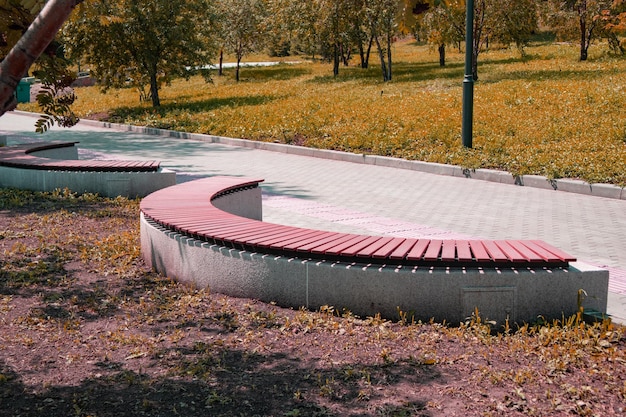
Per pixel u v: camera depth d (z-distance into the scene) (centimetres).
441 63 3816
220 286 665
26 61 287
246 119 2280
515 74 2827
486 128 1775
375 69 3925
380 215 1091
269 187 1349
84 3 428
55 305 637
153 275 732
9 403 442
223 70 4722
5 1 334
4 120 2745
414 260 593
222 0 4012
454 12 2794
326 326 570
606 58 3225
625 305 651
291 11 3847
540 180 1316
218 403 438
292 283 621
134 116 2639
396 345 532
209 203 873
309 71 4209
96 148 1933
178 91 3666
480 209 1131
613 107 1898
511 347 520
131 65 2895
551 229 988
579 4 3256
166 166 1600
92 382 473
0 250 819
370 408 425
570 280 577
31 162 1241
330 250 611
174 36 2783
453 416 413
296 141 1894
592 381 464
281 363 501
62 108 368
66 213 1026
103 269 750
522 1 2862
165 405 435
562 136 1647
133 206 1090
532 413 415
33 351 529
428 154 1580
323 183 1390
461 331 557
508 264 583
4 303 641
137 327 581
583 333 542
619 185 1209
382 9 3098
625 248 883
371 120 2022
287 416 417
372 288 593
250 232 693
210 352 521
